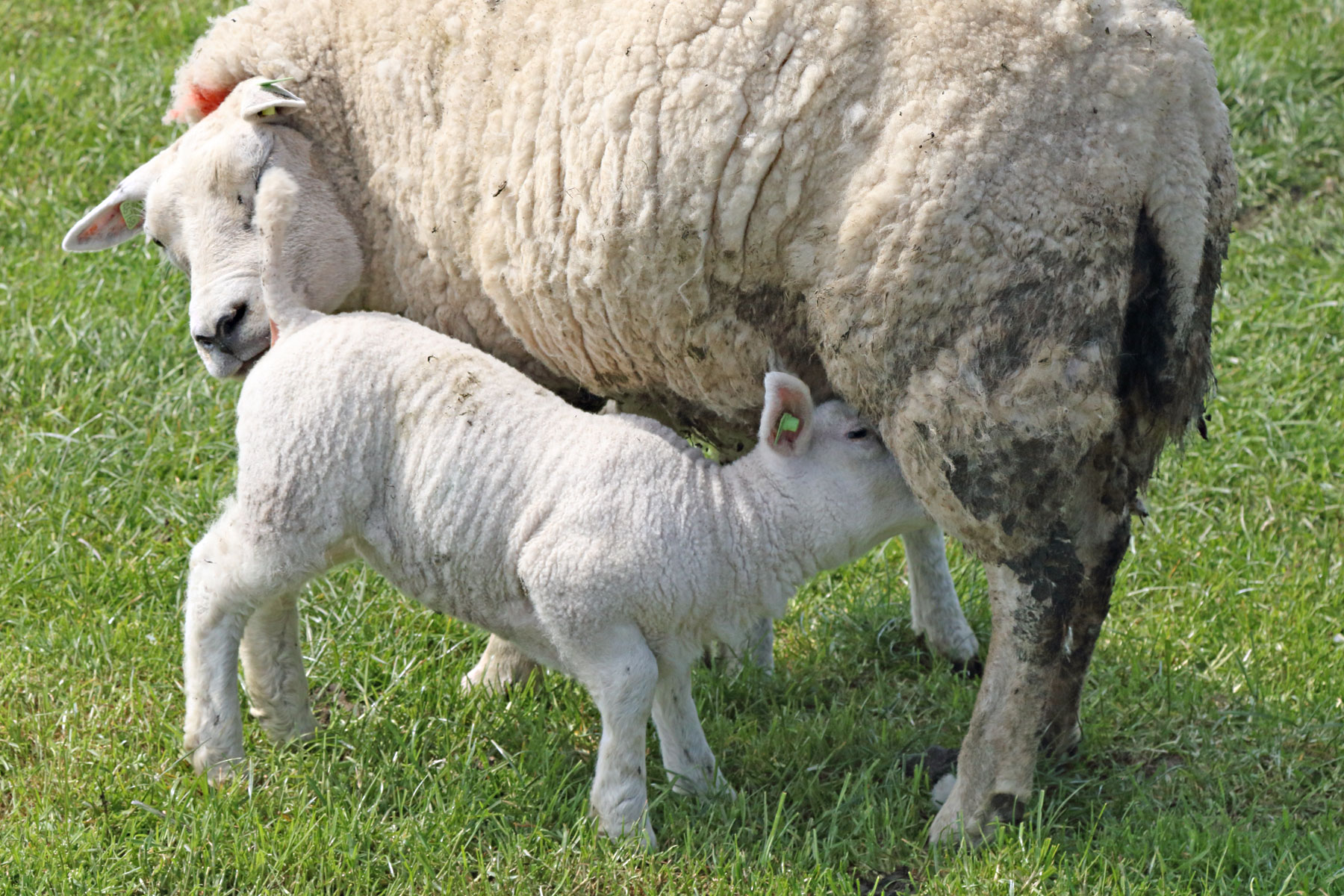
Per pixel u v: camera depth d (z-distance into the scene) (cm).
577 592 435
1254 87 965
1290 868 463
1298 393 750
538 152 455
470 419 449
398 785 494
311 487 450
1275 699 560
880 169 409
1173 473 707
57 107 935
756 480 454
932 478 429
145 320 760
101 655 552
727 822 478
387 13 487
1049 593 439
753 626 532
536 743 512
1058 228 403
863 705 559
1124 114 404
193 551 480
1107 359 415
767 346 454
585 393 536
